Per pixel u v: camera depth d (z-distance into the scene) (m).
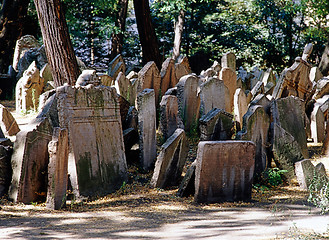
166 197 7.81
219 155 7.43
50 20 11.40
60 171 6.97
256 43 31.73
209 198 7.46
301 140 10.62
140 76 12.11
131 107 10.41
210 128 8.73
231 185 7.58
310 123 13.41
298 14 32.28
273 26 31.50
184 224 6.04
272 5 30.62
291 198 7.92
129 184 8.53
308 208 7.10
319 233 5.37
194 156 10.23
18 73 19.69
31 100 15.38
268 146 9.52
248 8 31.30
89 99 8.09
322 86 14.35
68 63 11.65
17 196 7.11
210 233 5.45
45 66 16.52
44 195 7.57
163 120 9.89
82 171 7.68
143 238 5.22
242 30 31.69
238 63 32.28
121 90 12.35
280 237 5.19
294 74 13.41
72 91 7.82
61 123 7.61
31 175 7.34
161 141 10.31
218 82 11.13
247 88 16.78
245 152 7.62
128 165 9.51
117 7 29.11
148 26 17.91
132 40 33.62
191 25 31.44
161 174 8.37
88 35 33.31
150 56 18.28
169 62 12.96
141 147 9.21
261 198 7.93
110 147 8.38
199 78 12.58
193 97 11.50
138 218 6.40
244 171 7.65
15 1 23.73
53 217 6.38
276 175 9.04
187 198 7.78
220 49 31.41
